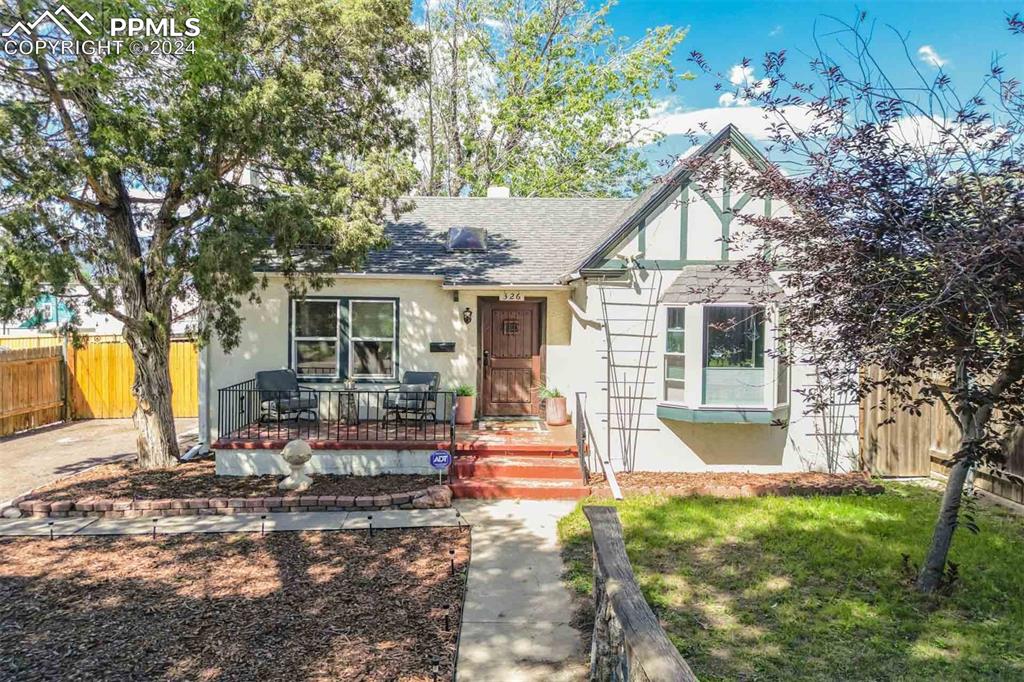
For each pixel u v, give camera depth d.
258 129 8.18
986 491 8.76
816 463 9.84
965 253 4.02
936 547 5.55
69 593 5.59
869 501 8.27
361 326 11.59
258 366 11.36
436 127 25.86
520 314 12.14
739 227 9.59
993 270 4.10
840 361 5.24
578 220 13.85
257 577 5.95
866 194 4.66
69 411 15.24
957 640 4.77
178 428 14.45
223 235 7.81
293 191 8.87
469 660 4.52
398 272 11.33
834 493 8.67
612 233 9.67
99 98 7.56
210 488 8.77
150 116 7.85
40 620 5.07
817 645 4.68
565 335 11.96
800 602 5.36
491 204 14.46
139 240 9.84
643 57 23.41
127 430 13.98
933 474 9.86
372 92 9.49
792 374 9.66
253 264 8.59
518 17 24.09
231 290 8.31
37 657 4.49
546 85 24.08
